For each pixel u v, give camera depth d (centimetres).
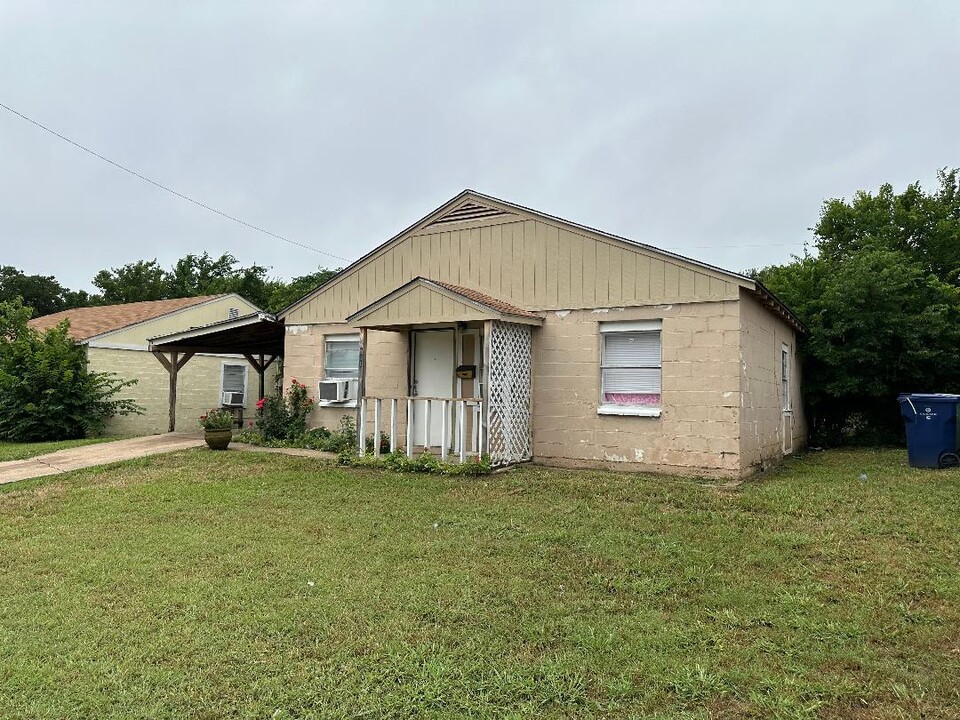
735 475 933
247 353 1867
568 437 1069
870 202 2308
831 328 1512
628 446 1018
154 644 415
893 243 2155
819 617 461
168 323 2002
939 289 1571
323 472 1004
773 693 356
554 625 447
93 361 1812
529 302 1117
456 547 628
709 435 956
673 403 985
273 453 1182
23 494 883
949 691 358
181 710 338
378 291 1290
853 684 364
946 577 530
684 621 457
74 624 448
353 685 363
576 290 1075
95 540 658
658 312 1003
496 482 916
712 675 375
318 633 432
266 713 335
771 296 1041
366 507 789
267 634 430
